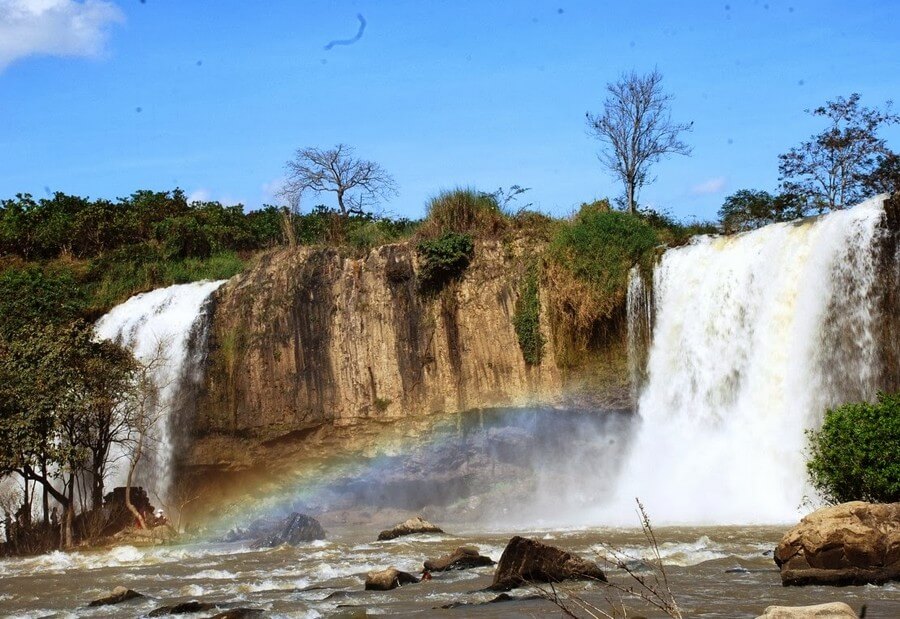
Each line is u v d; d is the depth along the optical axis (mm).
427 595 17672
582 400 38469
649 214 44938
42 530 33781
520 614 15062
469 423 40750
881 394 24438
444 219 43188
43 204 66125
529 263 40594
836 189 45938
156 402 42969
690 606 14930
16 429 32438
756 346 32969
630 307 37875
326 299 43688
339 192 57250
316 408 43094
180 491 44531
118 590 19469
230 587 20422
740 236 34750
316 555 25516
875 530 16453
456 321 41344
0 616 18609
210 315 45438
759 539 23281
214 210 59969
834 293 30406
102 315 50844
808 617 10852
